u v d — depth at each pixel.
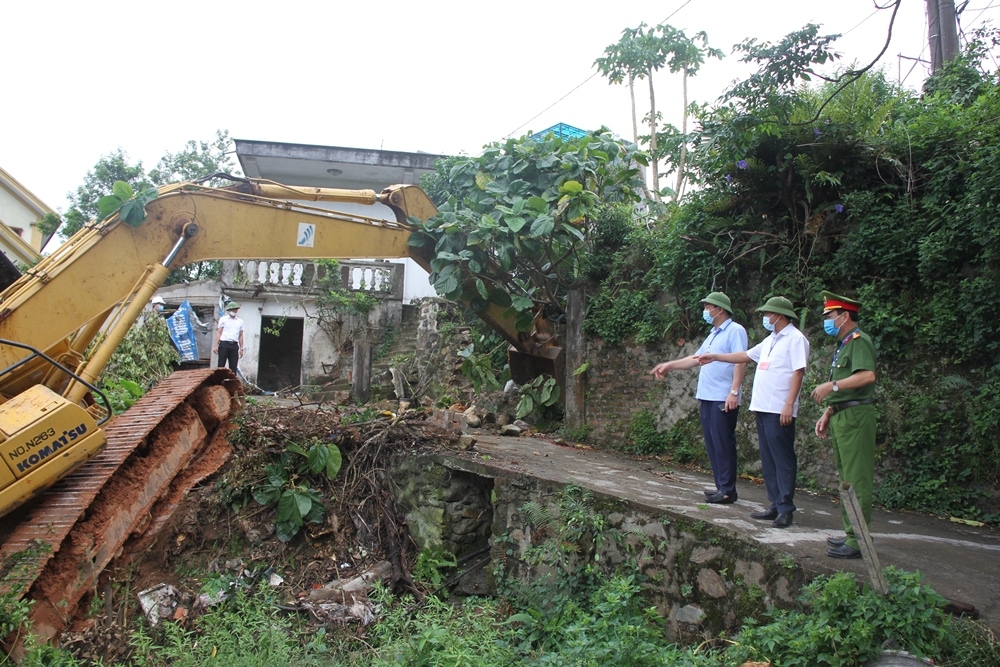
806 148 7.24
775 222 7.83
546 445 9.18
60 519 5.51
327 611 5.98
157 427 6.94
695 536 4.81
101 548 5.93
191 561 6.58
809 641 3.62
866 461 4.25
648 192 13.73
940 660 3.34
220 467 7.29
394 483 7.63
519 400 10.59
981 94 8.22
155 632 5.66
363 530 7.30
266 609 5.75
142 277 6.11
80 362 5.93
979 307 5.98
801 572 4.11
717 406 5.79
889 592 3.60
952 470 6.09
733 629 4.43
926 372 6.43
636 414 8.86
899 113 7.89
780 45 7.08
